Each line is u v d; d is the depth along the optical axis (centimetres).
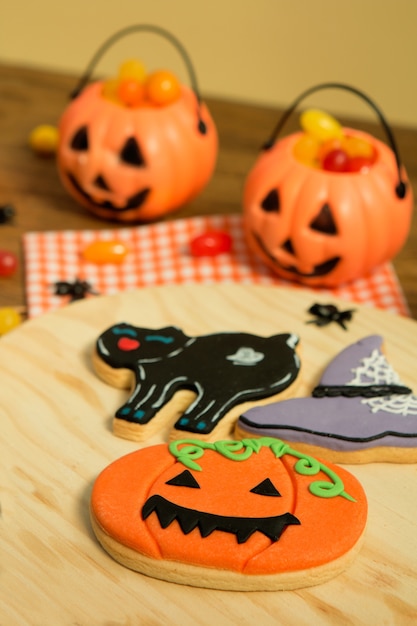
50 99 195
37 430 107
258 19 223
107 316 126
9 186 169
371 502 100
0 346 120
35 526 95
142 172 152
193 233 160
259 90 233
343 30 220
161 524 90
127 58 236
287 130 189
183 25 228
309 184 139
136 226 164
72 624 85
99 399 112
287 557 88
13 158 177
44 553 92
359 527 92
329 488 96
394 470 104
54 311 126
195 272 152
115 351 114
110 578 90
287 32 223
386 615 87
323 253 141
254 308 129
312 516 92
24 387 113
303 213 139
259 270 153
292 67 228
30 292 143
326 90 229
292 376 111
